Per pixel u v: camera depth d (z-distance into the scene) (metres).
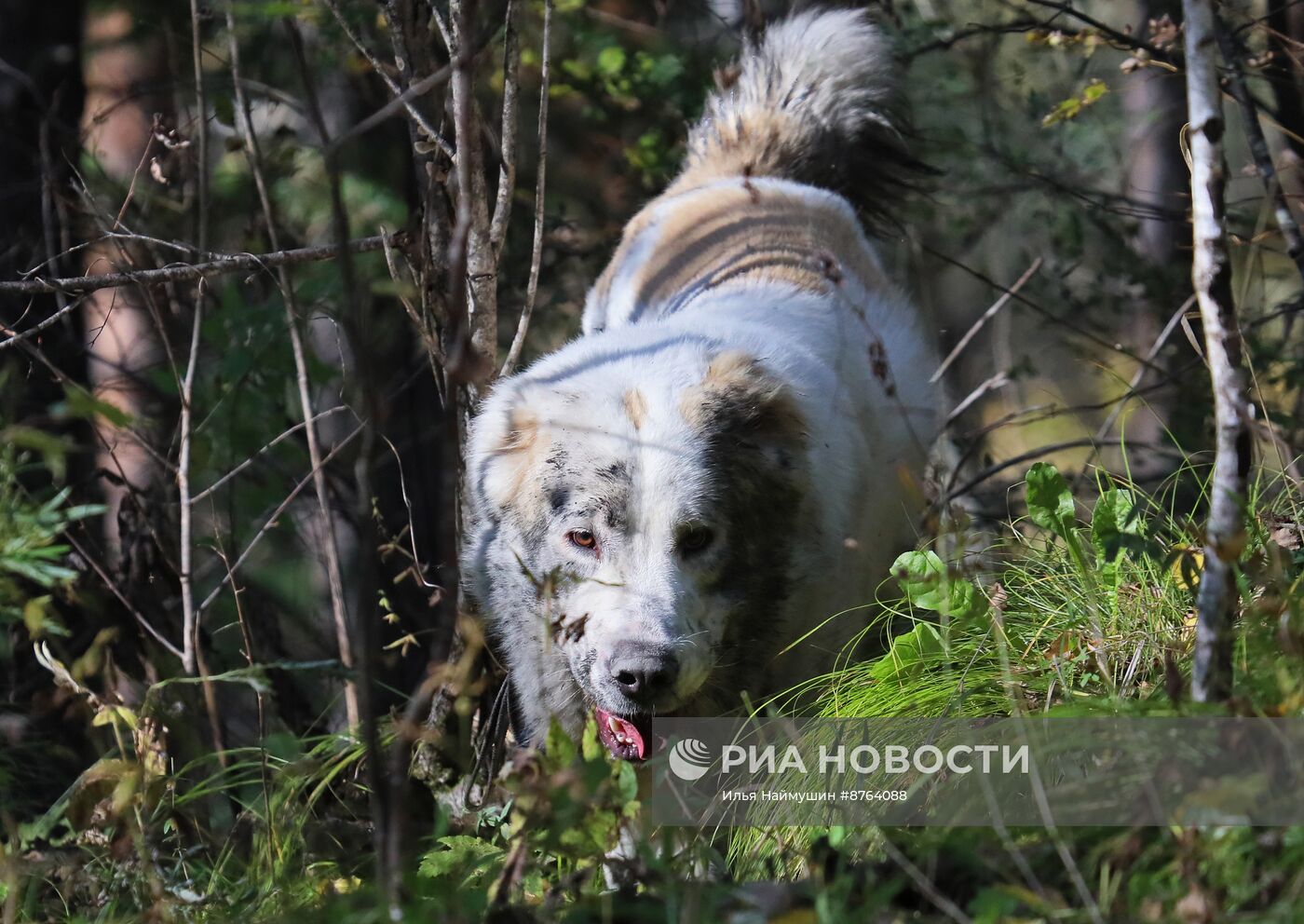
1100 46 12.05
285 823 8.12
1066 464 16.64
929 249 13.12
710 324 9.95
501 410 9.23
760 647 9.05
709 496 8.52
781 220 11.80
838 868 6.02
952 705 7.03
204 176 10.82
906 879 5.81
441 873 7.06
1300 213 10.95
